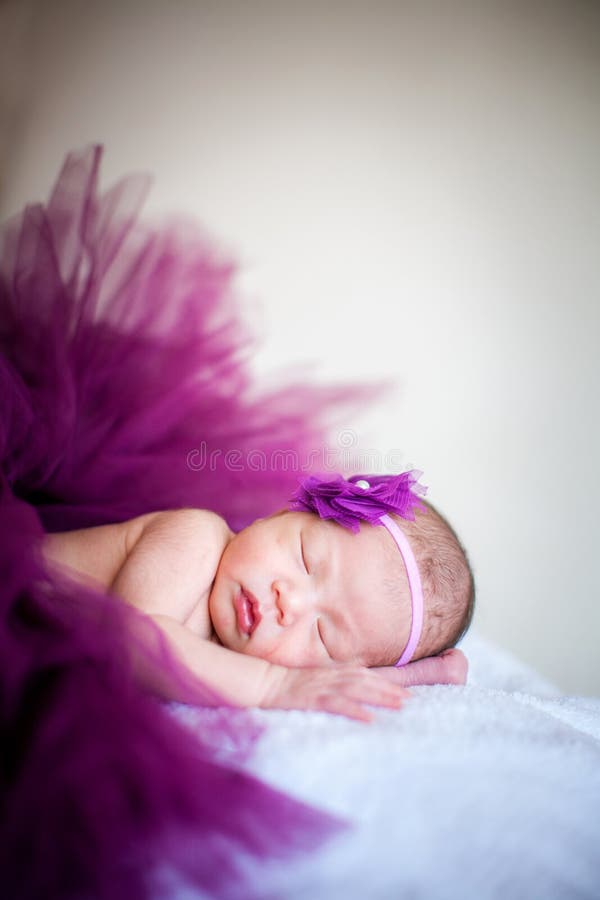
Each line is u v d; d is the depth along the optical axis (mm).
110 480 1422
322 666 1036
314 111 2115
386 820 661
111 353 1527
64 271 1465
